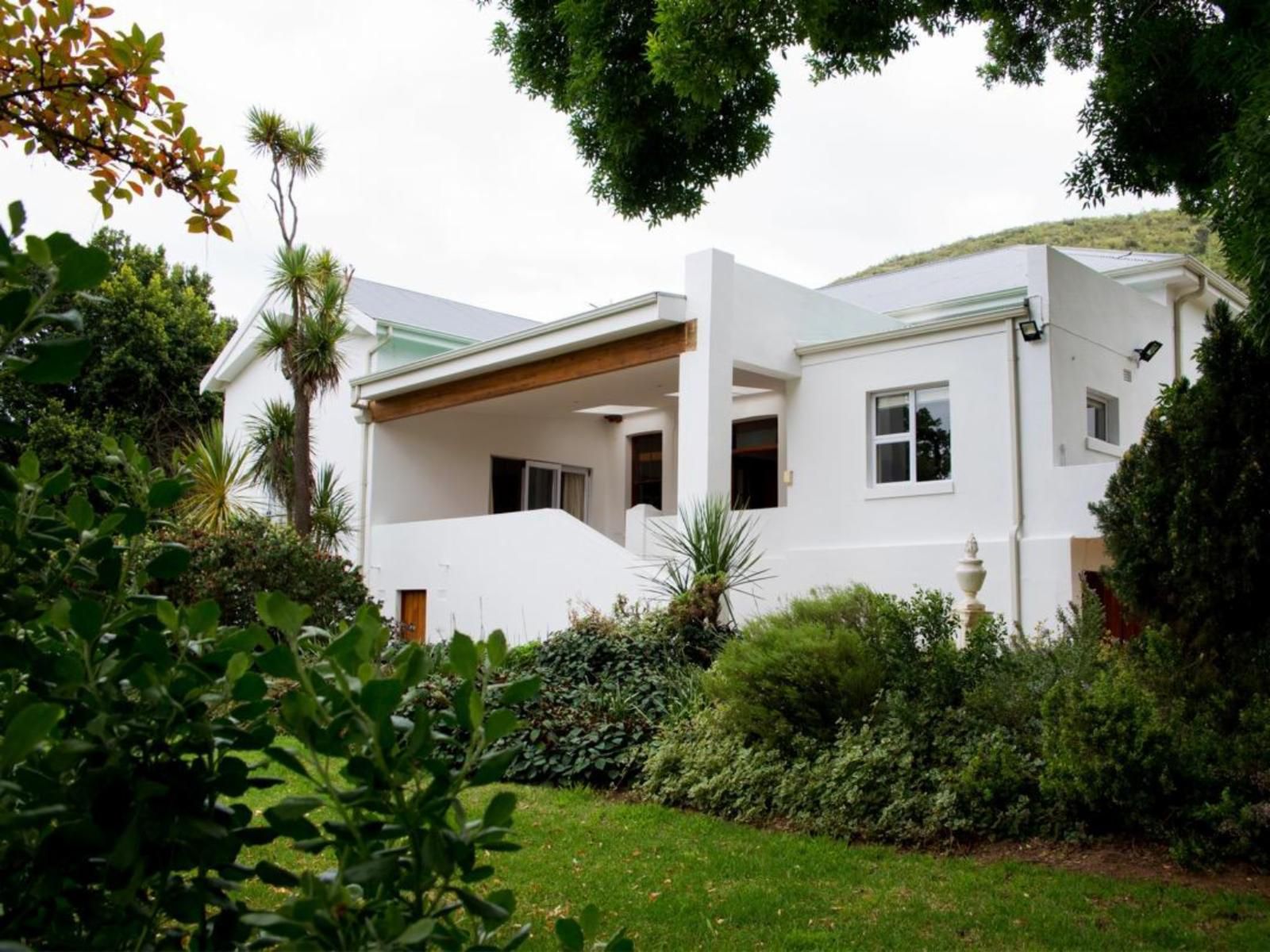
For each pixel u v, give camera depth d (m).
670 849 6.54
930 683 7.61
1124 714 6.29
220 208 3.54
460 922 2.12
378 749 1.52
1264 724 6.28
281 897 5.21
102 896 1.73
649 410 19.83
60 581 1.92
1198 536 7.50
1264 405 7.37
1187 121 8.66
